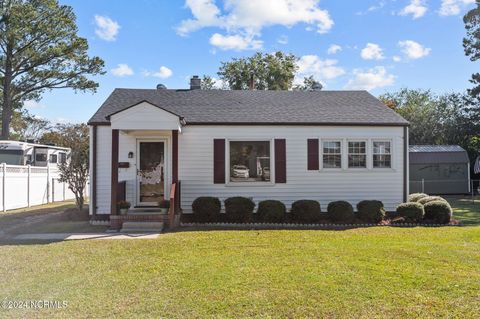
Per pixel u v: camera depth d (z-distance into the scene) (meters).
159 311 4.52
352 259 6.99
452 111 33.28
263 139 13.48
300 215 12.18
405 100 42.06
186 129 13.31
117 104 14.24
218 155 13.34
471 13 28.61
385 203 13.76
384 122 13.67
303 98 15.78
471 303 4.73
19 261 6.97
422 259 6.98
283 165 13.51
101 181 13.02
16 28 24.92
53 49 26.39
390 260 6.91
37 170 19.30
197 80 16.92
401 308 4.59
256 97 15.70
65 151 23.06
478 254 7.39
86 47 27.81
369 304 4.71
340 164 13.71
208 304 4.73
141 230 10.72
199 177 13.32
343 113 14.27
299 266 6.48
